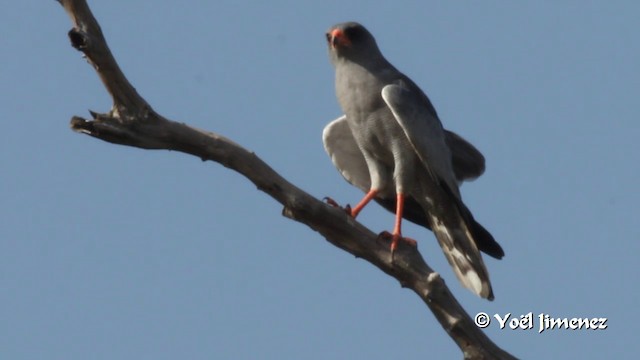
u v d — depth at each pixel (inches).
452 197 469.4
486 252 477.1
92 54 331.0
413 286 389.7
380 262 391.9
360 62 493.0
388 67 498.3
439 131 481.1
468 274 483.2
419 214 508.7
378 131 482.9
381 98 480.4
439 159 468.4
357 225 388.8
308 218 383.6
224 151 364.2
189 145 360.8
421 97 488.7
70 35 329.4
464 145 515.8
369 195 491.8
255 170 370.6
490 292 474.3
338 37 493.4
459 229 484.1
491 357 383.2
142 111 350.0
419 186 485.4
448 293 385.7
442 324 388.8
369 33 501.7
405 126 463.5
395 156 478.9
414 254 390.3
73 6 327.0
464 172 518.9
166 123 354.9
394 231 470.6
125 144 355.9
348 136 505.0
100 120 349.4
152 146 358.0
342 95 493.7
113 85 341.4
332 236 391.5
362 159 506.3
